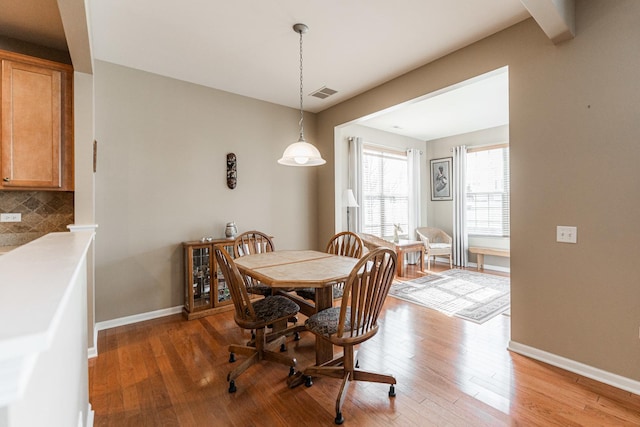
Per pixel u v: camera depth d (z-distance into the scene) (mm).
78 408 1193
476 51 2732
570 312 2199
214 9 2279
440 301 3793
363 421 1705
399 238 5805
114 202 3080
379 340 2715
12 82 2297
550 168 2281
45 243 1237
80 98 2516
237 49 2854
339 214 4496
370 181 5652
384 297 1963
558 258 2254
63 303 473
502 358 2389
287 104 4320
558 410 1778
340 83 3619
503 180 5535
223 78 3471
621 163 1972
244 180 3969
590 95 2088
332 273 2105
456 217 6012
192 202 3559
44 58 2670
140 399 1902
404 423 1686
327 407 1833
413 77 3273
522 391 1961
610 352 2029
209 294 3457
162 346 2623
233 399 1908
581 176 2137
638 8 1897
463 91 3889
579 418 1711
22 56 2318
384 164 5895
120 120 3111
